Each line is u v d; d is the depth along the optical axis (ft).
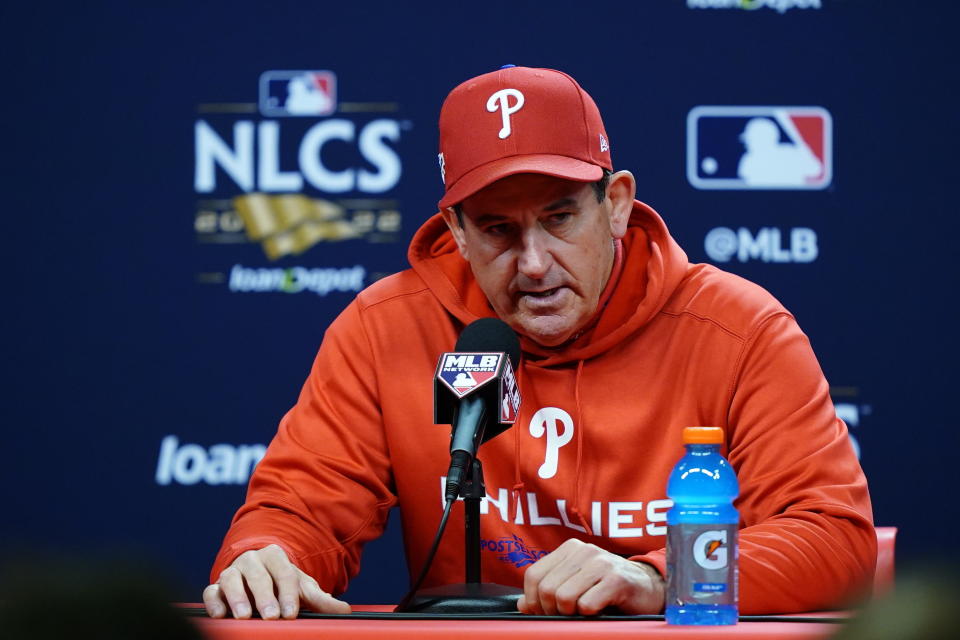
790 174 41.32
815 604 18.85
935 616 5.22
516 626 13.96
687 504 15.92
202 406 42.06
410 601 17.57
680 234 41.45
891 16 41.11
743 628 13.80
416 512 24.61
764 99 41.37
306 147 41.98
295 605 17.67
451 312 24.71
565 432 23.88
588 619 15.81
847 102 41.22
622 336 23.81
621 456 23.52
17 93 41.81
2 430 41.81
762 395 22.84
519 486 23.38
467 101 22.59
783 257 41.32
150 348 42.01
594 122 22.90
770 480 21.81
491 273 22.58
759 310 23.76
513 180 21.53
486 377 17.58
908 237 41.04
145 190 41.96
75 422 41.91
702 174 41.52
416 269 25.48
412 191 41.98
